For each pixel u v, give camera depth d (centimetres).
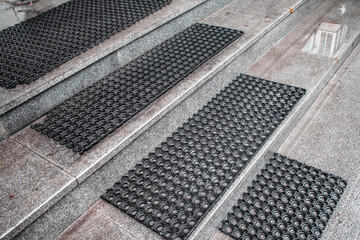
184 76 326
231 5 487
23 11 475
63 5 458
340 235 225
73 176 225
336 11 525
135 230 222
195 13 438
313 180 268
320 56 409
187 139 289
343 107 352
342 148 301
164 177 256
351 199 251
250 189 261
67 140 257
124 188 252
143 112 285
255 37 390
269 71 390
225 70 361
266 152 280
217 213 231
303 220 236
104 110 288
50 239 222
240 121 306
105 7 441
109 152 245
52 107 299
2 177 228
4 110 256
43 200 209
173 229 219
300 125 334
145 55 370
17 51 341
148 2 444
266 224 233
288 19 462
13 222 197
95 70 331
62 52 328
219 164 264
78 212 237
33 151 250
